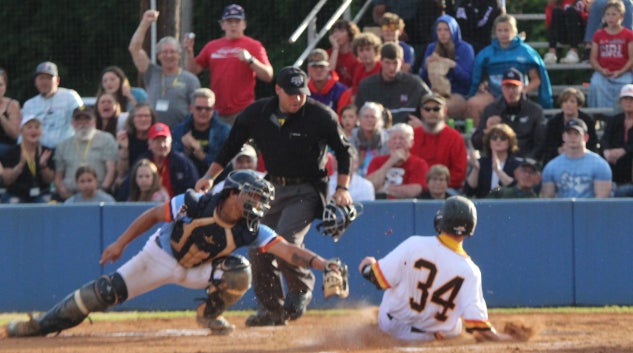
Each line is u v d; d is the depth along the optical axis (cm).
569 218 3123
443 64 4012
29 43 5553
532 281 3116
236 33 3912
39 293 3053
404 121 3709
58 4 5491
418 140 3438
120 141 3409
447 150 3419
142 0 4722
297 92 2311
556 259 3122
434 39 4156
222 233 2011
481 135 3684
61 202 3391
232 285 2097
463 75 4047
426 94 3672
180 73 3775
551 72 5159
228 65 3878
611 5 4106
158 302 3050
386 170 3288
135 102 3759
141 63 3825
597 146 3644
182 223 2030
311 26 4591
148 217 2042
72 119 3500
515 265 3114
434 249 2009
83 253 3056
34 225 3056
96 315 2839
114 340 2152
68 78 5472
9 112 3725
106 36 5425
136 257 2103
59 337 2197
